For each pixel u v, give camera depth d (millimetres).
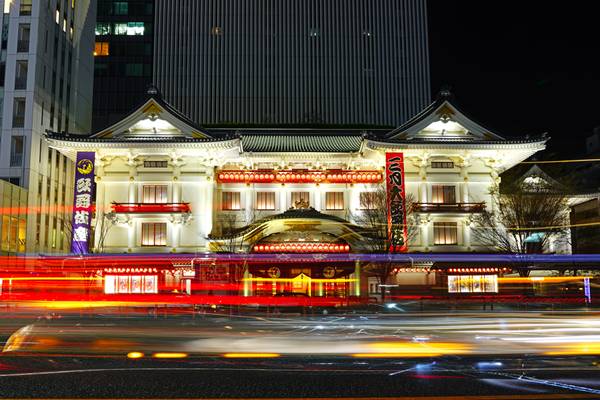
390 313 41312
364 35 116312
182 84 113062
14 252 61062
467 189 57750
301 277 54844
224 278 54125
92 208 60938
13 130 66000
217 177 58031
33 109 66750
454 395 11414
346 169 60469
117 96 117562
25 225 64125
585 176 83500
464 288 55312
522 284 55656
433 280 55688
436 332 25391
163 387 12148
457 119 57281
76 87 82750
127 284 54156
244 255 53125
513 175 64000
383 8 117688
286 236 54812
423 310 44531
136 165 55906
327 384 12531
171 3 115812
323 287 54844
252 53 114688
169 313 42969
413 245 55938
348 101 113812
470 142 55656
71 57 80812
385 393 11602
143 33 120312
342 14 116688
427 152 56562
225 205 58688
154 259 53750
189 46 114500
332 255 53719
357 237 53531
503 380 13117
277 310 44219
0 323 30453
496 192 57219
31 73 67125
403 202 54094
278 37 115500
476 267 54594
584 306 46844
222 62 114125
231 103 112812
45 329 26453
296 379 13133
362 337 22969
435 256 54000
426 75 115750
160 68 113500
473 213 55656
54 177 73062
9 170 65250
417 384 12578
